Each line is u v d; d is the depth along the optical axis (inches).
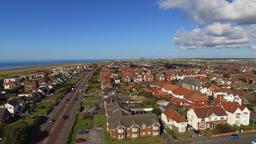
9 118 4362.7
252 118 4192.9
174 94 5949.8
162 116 4212.6
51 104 5565.9
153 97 5930.1
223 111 3939.5
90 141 3351.4
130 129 3452.3
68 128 3922.2
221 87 6835.6
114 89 7101.4
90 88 7810.0
